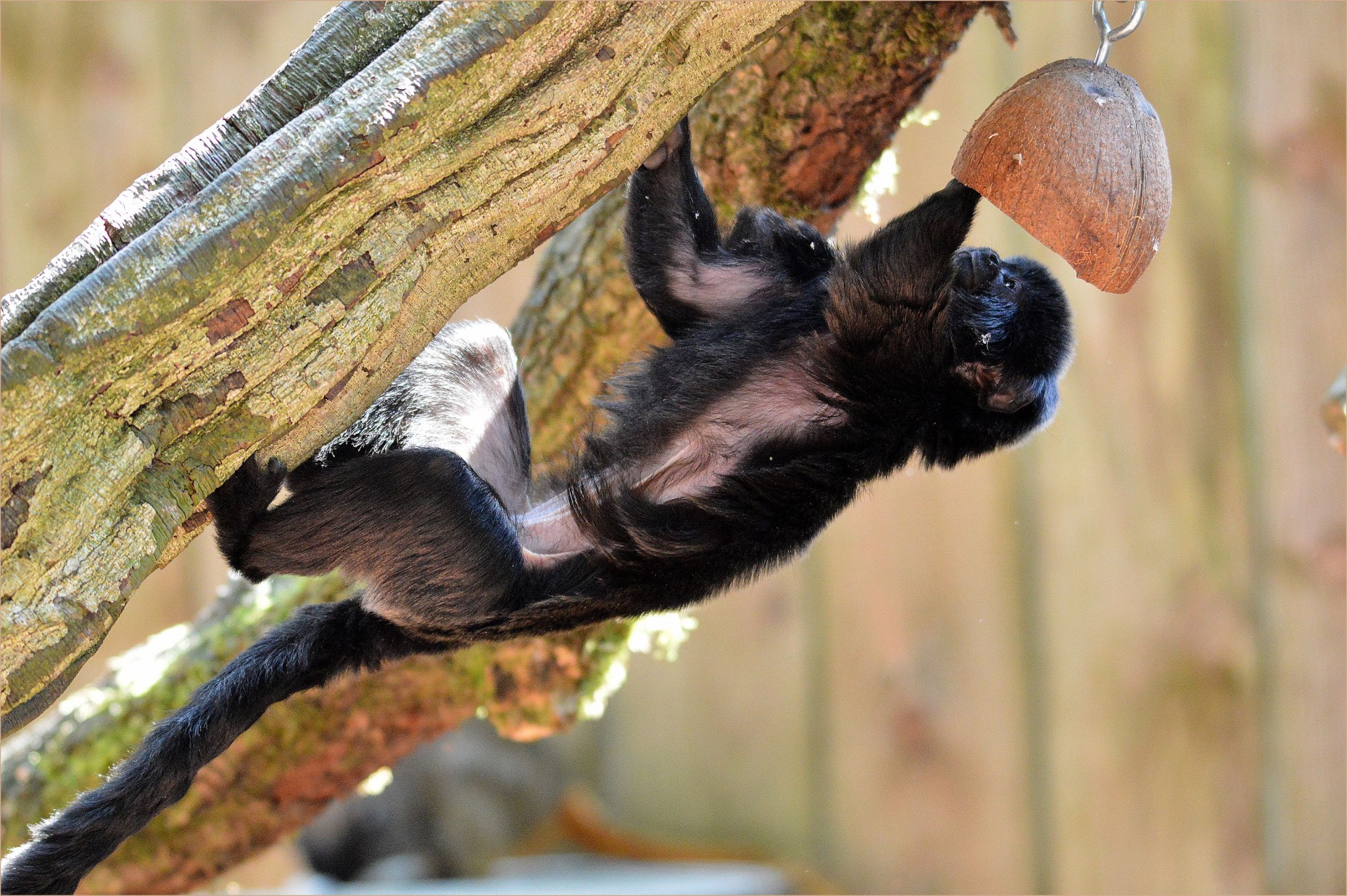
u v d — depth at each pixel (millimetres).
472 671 4250
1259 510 6199
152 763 3090
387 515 3006
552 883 6871
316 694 4211
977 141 2723
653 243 3633
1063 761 6281
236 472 2492
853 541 6914
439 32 2377
